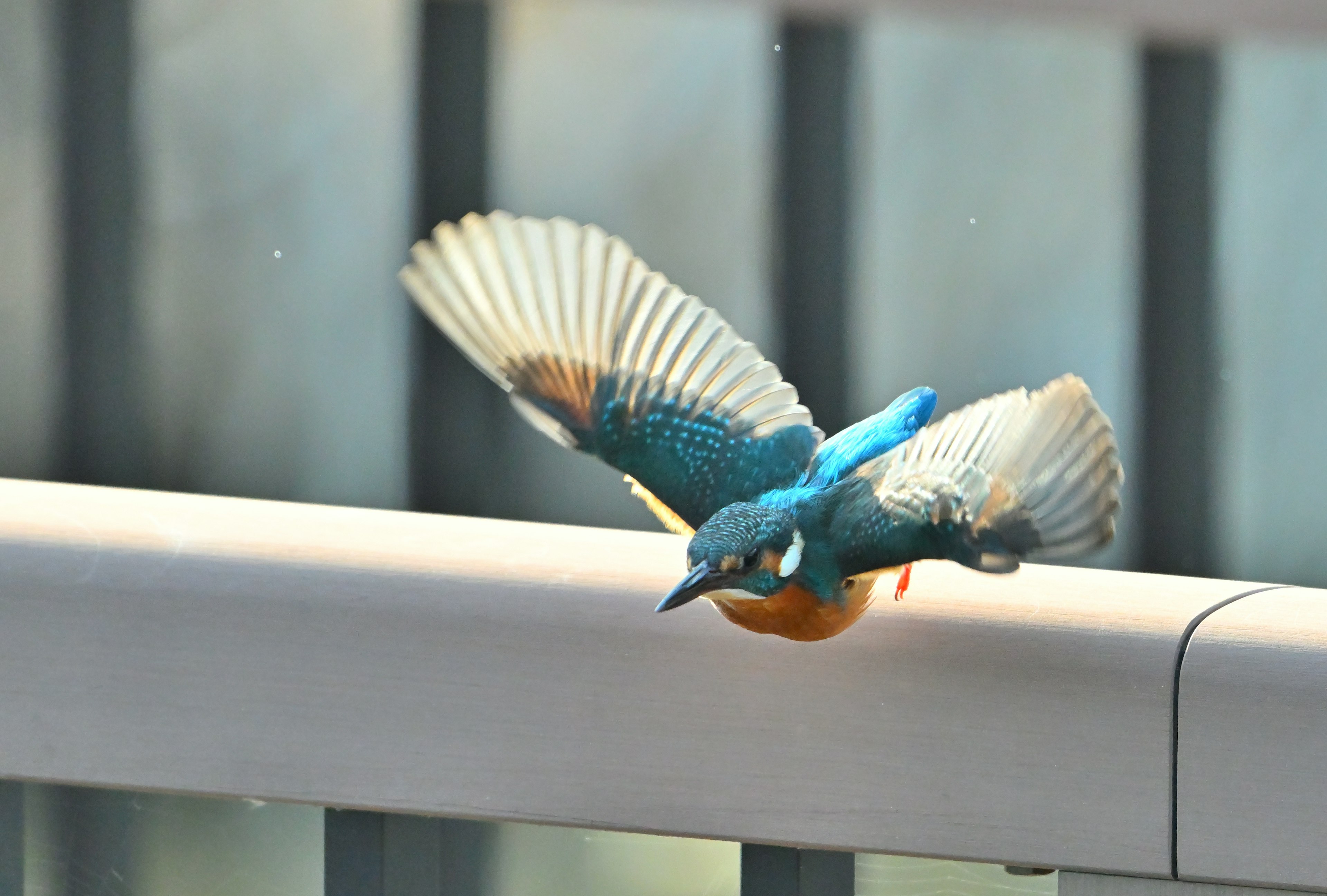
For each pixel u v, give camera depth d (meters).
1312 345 9.28
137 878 3.67
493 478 9.03
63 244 9.09
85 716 3.64
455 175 9.28
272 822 3.68
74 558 3.64
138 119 9.12
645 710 3.63
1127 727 3.62
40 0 9.00
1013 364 9.45
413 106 9.25
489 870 3.67
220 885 3.67
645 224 9.31
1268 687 3.61
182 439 9.23
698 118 9.26
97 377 9.13
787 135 9.22
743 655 3.63
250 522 3.66
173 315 9.23
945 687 3.63
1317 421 9.31
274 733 3.64
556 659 3.63
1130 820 3.62
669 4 9.13
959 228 9.36
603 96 9.28
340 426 9.20
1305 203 9.23
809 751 3.63
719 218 9.30
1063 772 3.62
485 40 9.21
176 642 3.64
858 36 9.17
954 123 9.28
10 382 9.09
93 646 3.64
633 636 3.63
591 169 9.30
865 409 9.36
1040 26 8.81
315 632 3.64
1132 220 9.33
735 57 9.21
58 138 9.06
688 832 3.64
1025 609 3.63
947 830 3.63
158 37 9.12
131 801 3.67
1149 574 3.68
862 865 3.66
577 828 3.64
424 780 3.64
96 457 9.12
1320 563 9.33
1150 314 9.35
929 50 9.17
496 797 3.64
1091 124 9.21
